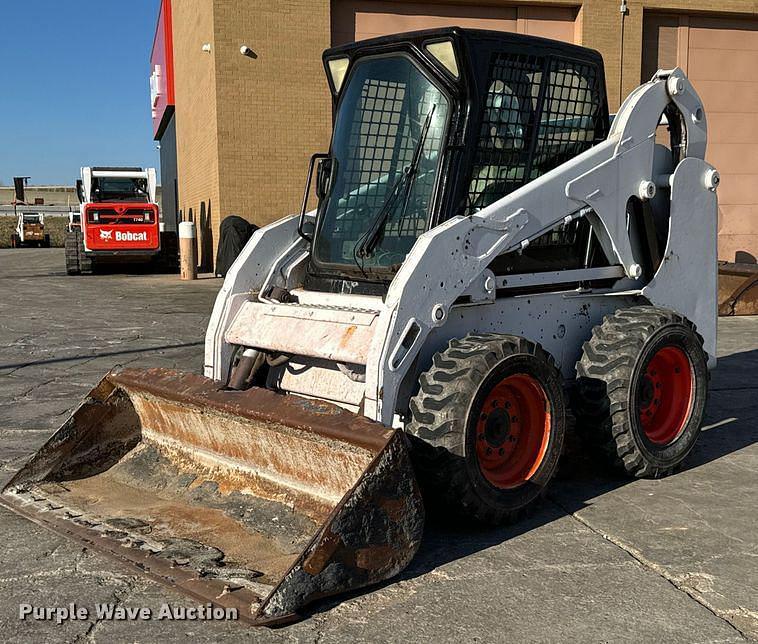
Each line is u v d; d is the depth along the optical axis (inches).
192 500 175.3
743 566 154.9
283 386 188.2
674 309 224.1
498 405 171.9
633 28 624.7
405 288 162.6
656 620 134.6
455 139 179.6
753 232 667.4
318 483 160.4
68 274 805.2
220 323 198.1
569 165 194.5
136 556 148.5
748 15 644.7
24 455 223.5
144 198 849.5
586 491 196.5
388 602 140.6
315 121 616.7
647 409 205.8
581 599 141.7
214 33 597.0
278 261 207.5
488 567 153.9
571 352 207.9
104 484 186.5
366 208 192.4
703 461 221.0
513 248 182.4
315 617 135.8
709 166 226.7
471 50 178.4
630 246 212.1
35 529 173.5
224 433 174.6
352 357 165.5
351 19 608.4
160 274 805.9
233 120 608.4
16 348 379.9
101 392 188.4
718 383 316.5
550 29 625.3
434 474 159.9
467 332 183.6
